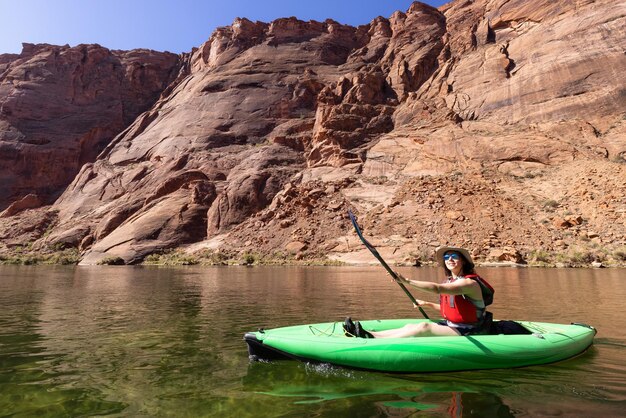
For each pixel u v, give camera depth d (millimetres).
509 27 71250
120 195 63562
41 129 81750
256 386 4254
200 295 13438
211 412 3566
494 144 48688
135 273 26688
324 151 57844
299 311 9594
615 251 29203
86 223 57250
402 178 48500
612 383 4207
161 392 4105
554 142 46250
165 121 78875
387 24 91438
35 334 7188
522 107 56062
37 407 3732
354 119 62469
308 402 3781
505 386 4152
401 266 31250
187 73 97562
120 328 7707
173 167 63562
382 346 4656
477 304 5039
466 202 39500
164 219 49812
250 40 91812
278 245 41438
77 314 9539
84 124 85000
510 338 4859
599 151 44094
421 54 75312
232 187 51719
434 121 58562
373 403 3730
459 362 4562
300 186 50438
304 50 88312
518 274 21562
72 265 42750
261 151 63219
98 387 4289
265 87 79438
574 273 21922
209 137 70250
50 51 94500
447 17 84562
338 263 34844
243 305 10805
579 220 34250
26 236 58844
